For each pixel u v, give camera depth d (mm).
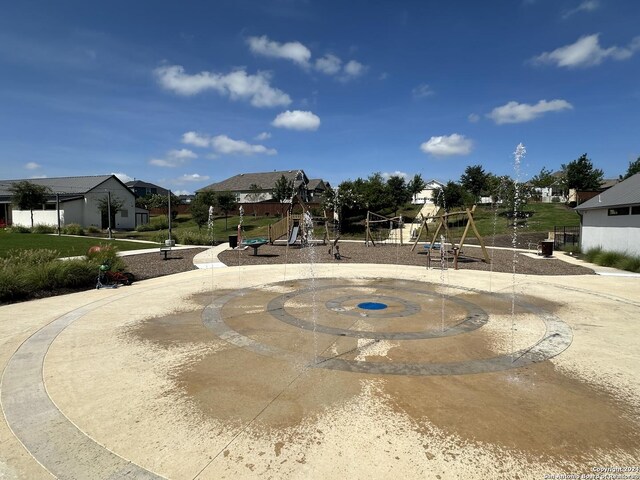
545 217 31750
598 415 3275
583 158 40250
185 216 49125
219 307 7039
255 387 3752
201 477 2457
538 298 7980
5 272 7707
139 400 3477
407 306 7199
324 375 4043
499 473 2516
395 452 2730
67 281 8617
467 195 38531
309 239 20547
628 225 13492
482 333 5562
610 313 6750
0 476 2461
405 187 42000
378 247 20531
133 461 2617
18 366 4230
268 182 55812
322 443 2832
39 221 31062
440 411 3318
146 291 8508
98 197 34844
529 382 3918
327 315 6508
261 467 2557
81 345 4930
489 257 15242
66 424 3074
